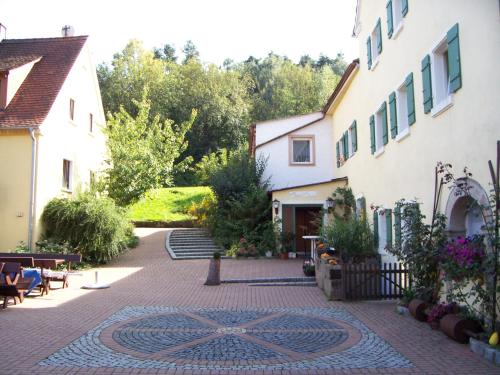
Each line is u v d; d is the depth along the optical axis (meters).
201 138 55.38
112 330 8.79
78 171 22.39
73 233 18.53
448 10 9.45
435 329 8.67
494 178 7.35
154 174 23.70
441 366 6.61
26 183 18.38
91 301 11.79
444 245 8.55
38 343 7.81
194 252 21.70
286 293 13.21
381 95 14.72
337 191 20.66
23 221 18.19
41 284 12.63
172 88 55.09
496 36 7.63
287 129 24.95
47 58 22.30
